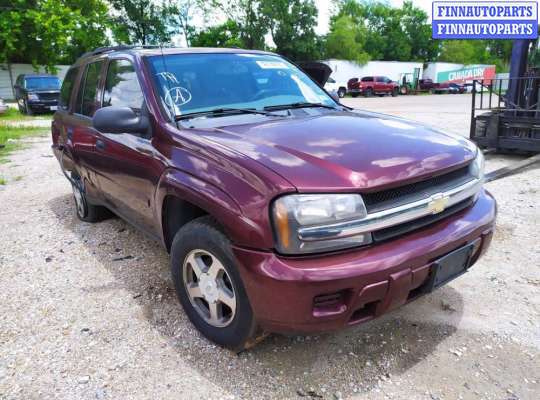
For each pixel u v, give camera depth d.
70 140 4.41
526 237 4.20
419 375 2.44
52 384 2.42
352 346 2.68
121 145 3.33
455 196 2.50
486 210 2.70
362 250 2.16
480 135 8.33
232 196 2.24
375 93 37.03
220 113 3.10
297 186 2.08
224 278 2.52
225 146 2.48
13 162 8.48
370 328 2.86
